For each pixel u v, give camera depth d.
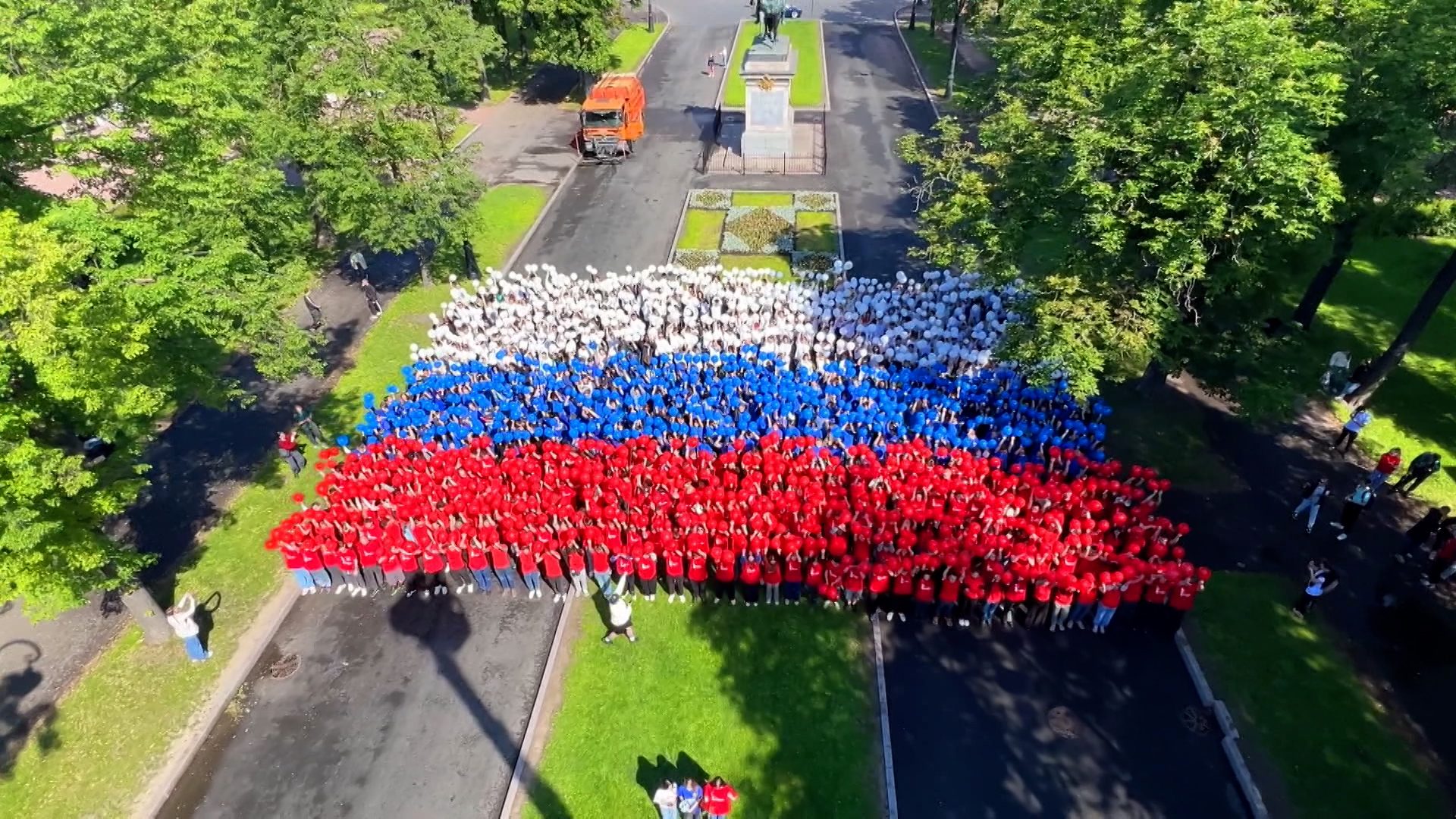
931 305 32.38
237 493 28.33
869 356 30.20
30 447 17.11
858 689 21.69
